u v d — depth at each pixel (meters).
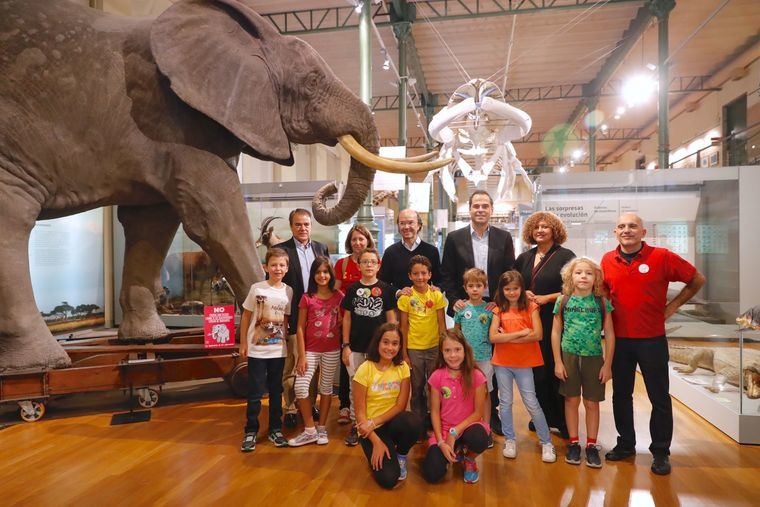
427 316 3.21
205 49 3.48
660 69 8.93
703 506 2.38
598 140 19.86
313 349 3.23
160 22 3.40
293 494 2.50
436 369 2.78
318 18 9.37
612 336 2.86
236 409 3.82
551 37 10.77
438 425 2.69
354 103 3.85
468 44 11.16
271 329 3.14
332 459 2.92
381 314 3.20
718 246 5.95
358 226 3.70
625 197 5.98
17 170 3.42
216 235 3.61
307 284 3.71
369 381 2.74
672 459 2.90
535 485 2.60
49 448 3.07
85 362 3.82
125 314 4.28
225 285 7.27
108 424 3.49
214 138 3.63
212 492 2.52
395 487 2.58
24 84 3.39
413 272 3.18
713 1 9.12
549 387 3.29
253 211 7.02
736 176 5.79
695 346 4.05
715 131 13.03
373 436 2.62
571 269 2.94
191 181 3.55
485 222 3.55
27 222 3.46
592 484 2.61
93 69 3.49
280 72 3.79
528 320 2.96
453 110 7.48
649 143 18.70
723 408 3.29
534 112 16.48
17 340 3.43
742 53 11.38
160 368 3.72
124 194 3.69
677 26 10.17
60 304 6.61
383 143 19.88
